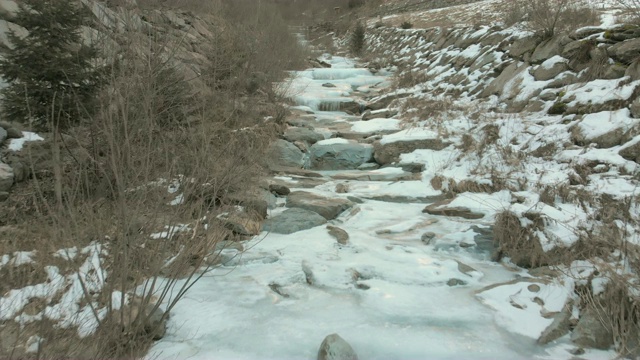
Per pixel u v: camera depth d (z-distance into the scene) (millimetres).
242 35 9852
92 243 3406
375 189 6219
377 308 3201
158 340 2797
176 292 3285
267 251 4051
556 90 7047
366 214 5289
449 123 7777
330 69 15039
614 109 5766
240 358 2643
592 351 2797
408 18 21281
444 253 4230
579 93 6465
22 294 2738
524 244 3955
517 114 7141
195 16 11953
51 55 4371
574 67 7113
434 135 7387
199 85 6352
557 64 7371
